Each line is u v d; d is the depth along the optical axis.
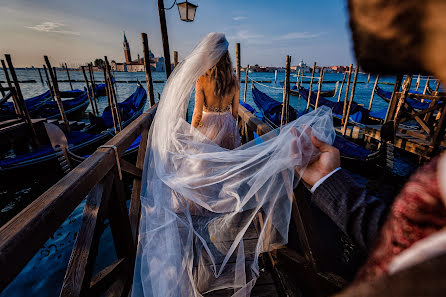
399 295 0.15
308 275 1.66
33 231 0.85
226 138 2.70
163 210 1.88
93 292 1.40
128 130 2.36
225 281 1.68
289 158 0.73
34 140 7.53
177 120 2.30
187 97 2.34
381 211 0.55
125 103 14.81
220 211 1.86
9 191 6.45
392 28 0.27
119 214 1.81
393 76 0.31
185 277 1.60
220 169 1.78
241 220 1.84
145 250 1.68
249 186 1.69
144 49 7.27
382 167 5.45
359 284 0.22
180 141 2.18
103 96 29.30
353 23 0.32
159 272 1.59
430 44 0.25
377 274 0.35
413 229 0.31
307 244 1.63
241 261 1.72
